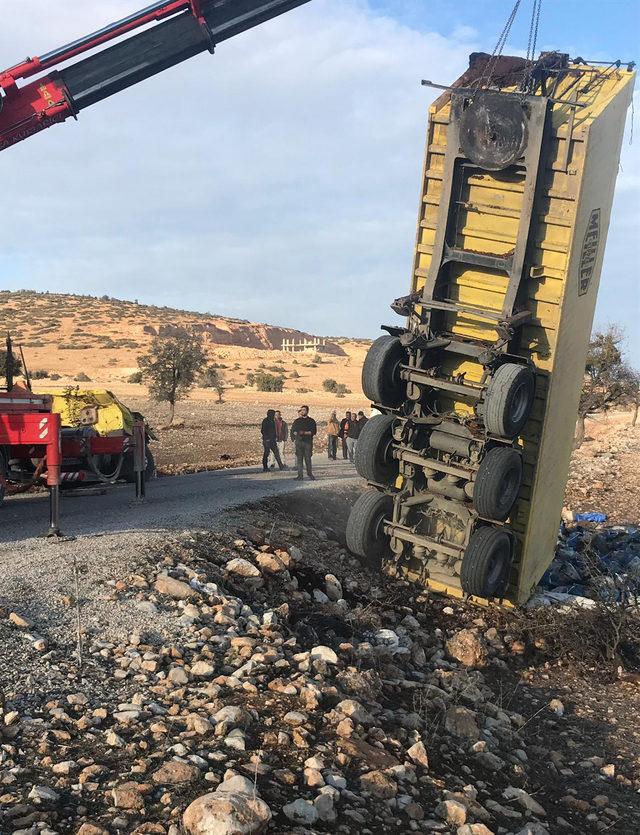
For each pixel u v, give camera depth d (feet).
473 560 30.63
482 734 20.97
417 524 34.17
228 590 27.22
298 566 32.19
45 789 13.99
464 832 15.10
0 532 32.42
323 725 17.98
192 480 57.31
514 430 30.01
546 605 34.42
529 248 30.63
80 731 16.24
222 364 284.00
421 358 32.60
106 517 36.27
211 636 22.09
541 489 33.55
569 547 45.47
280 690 19.17
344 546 38.11
